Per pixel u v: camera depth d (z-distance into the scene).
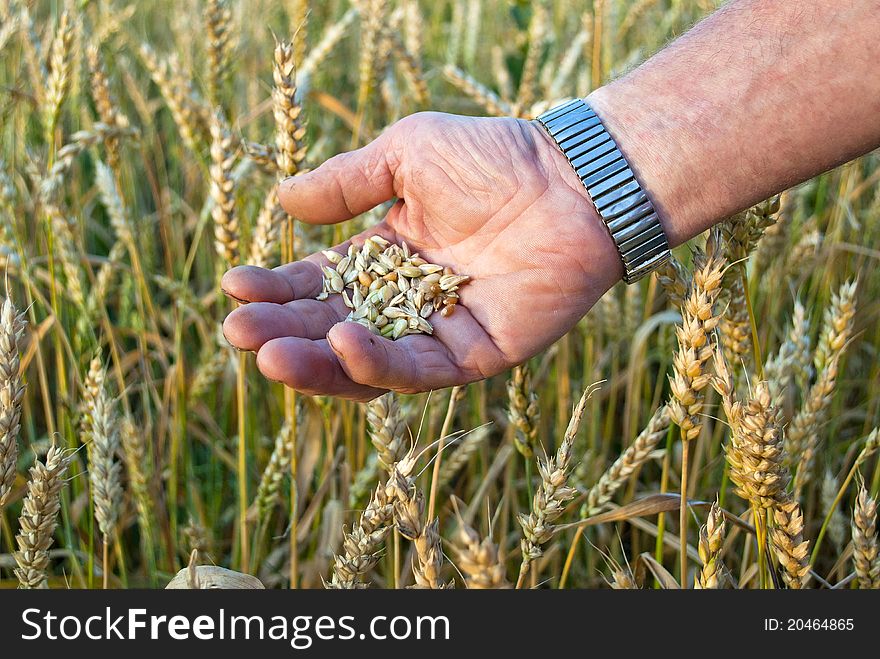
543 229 0.46
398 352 0.43
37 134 0.85
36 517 0.43
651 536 0.61
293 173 0.50
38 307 0.64
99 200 0.89
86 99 0.85
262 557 0.58
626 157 0.45
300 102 0.49
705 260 0.41
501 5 1.18
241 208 0.63
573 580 0.60
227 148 0.52
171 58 0.63
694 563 0.58
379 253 0.49
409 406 0.59
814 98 0.43
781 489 0.40
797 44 0.43
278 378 0.41
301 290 0.47
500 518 0.60
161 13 1.15
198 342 0.76
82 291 0.57
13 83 0.74
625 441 0.63
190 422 0.66
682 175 0.44
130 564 0.64
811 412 0.47
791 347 0.50
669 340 0.68
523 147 0.47
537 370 0.69
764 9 0.44
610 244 0.45
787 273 0.65
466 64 1.05
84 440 0.52
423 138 0.47
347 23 0.68
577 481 0.59
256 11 0.90
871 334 0.72
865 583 0.44
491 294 0.46
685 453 0.43
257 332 0.43
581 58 0.94
